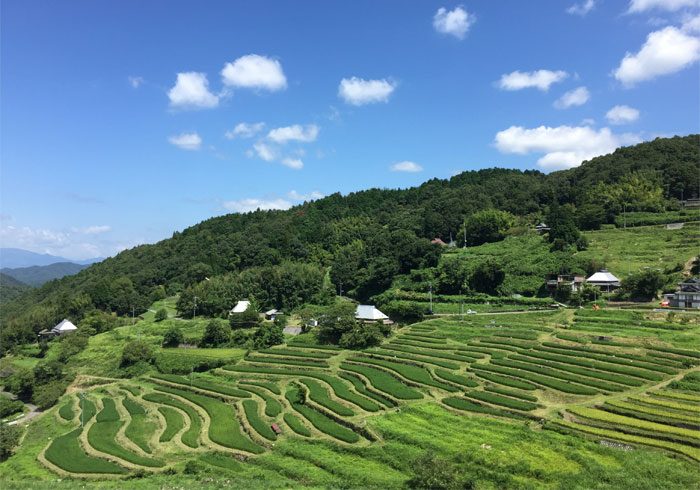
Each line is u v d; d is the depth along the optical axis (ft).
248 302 606.55
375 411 282.77
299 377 369.91
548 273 530.68
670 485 177.47
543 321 424.46
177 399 363.76
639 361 304.09
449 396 288.30
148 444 289.74
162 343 509.76
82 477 253.85
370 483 206.28
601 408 247.29
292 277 640.99
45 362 491.31
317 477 218.18
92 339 574.97
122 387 413.39
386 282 602.03
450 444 225.76
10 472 273.13
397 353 384.27
